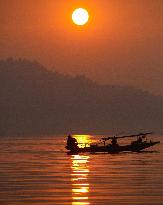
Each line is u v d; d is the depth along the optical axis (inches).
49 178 6171.3
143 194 5012.3
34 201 4699.8
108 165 7849.4
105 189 5295.3
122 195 4968.0
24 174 6609.3
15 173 6727.4
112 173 6673.2
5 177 6274.6
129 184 5620.1
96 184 5634.8
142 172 6776.6
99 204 4576.8
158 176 6314.0
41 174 6599.4
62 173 6717.5
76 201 4697.3
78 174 6579.7
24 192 5137.8
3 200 4749.0
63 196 4926.2
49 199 4785.9
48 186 5506.9
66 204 4579.2
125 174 6540.4
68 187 5433.1
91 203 4613.7
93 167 7524.6
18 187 5442.9
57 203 4613.7
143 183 5689.0
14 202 4658.0
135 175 6427.2
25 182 5807.1
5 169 7273.6
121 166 7652.6
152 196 4916.3
